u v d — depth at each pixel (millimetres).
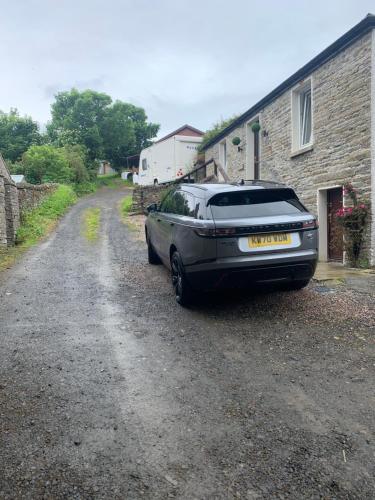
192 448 2502
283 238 4988
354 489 2154
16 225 13500
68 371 3600
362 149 8172
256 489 2162
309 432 2654
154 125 54219
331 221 9758
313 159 10031
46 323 4906
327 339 4234
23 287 6738
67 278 7402
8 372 3586
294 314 5051
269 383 3340
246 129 14422
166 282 6953
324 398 3084
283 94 11516
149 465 2352
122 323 4891
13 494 2127
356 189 8414
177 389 3260
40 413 2906
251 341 4254
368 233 8102
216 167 18031
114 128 46688
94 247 11078
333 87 9055
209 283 4918
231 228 4805
